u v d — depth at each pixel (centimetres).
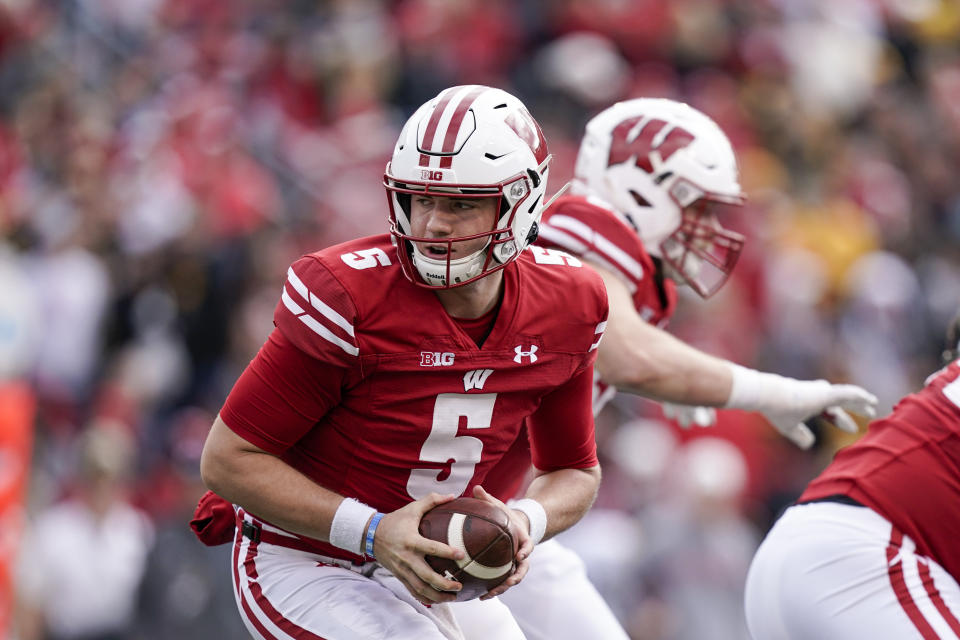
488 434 1014
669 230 1296
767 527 2711
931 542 1116
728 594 2264
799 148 3972
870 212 3906
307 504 973
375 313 949
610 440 2658
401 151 953
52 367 2686
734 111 4022
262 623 1043
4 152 3194
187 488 2320
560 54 3825
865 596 1102
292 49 3747
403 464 1005
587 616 1300
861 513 1125
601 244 1230
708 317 3019
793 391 1264
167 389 2730
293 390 960
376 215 3322
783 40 4369
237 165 3186
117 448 2225
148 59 3709
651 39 4075
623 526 2386
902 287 3559
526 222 977
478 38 3919
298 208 3234
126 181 3125
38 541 2173
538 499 1052
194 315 2819
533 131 980
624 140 1291
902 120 4356
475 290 973
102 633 2183
